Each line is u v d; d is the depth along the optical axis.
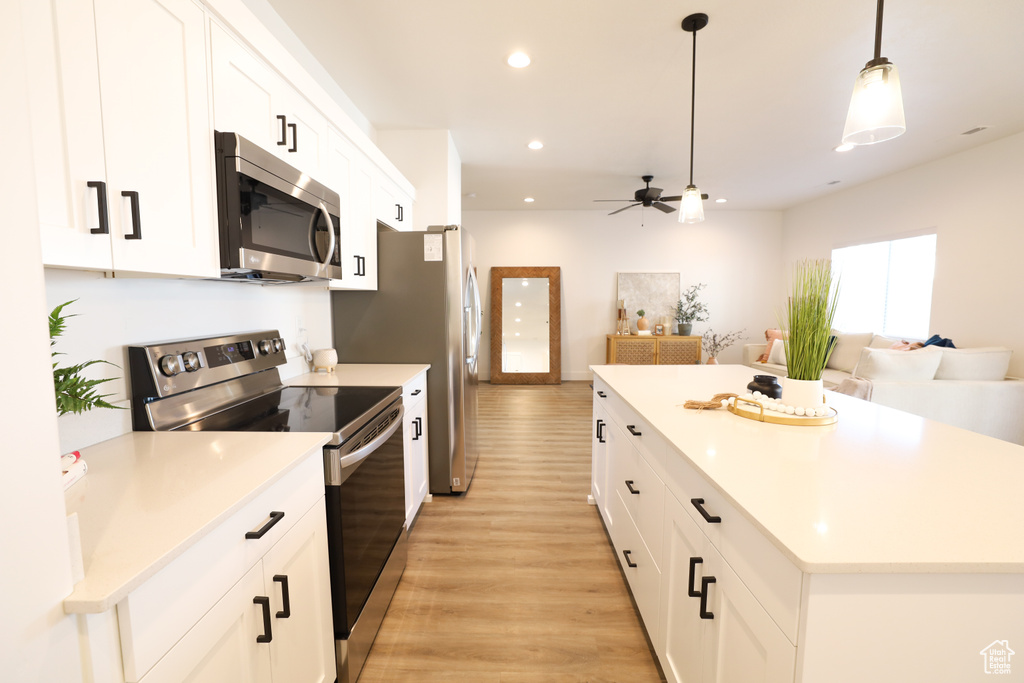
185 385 1.52
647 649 1.65
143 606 0.70
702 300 6.97
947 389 3.24
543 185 5.34
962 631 0.73
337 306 2.90
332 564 1.41
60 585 0.61
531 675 1.54
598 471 2.67
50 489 0.60
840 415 1.60
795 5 2.08
